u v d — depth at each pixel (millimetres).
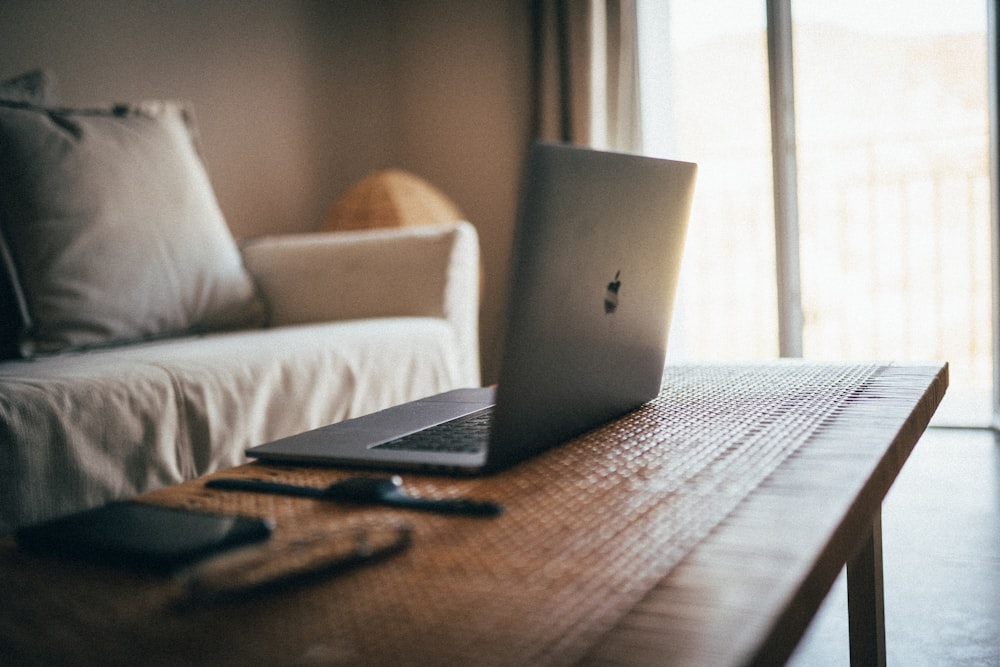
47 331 1733
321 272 2248
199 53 2807
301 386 1685
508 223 3482
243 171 2977
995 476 2318
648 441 792
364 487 657
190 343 1769
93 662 408
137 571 530
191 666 399
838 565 528
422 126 3623
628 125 3125
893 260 5008
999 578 1638
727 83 6051
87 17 2447
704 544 516
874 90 5742
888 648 1389
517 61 3416
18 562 559
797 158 3064
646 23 3215
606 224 773
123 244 1855
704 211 5250
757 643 385
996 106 2785
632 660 374
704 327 5344
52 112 1896
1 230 1747
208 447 1504
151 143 2025
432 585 484
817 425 808
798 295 3086
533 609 440
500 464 717
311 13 3266
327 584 494
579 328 771
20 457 1244
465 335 2223
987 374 4598
